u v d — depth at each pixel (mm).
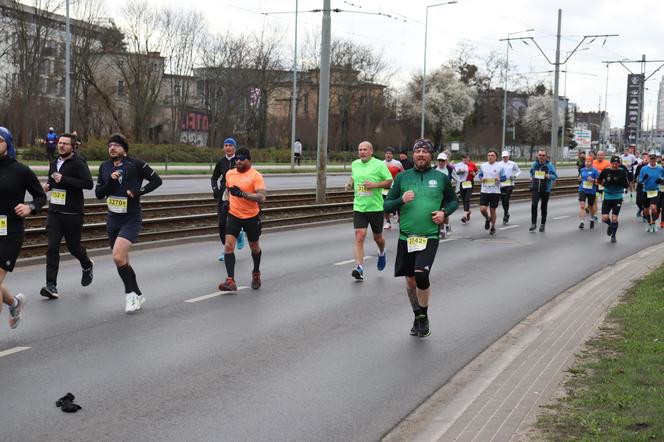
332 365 6914
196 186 30781
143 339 7594
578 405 5348
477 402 5574
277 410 5668
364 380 6488
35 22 56188
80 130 60781
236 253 13961
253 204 10148
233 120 72312
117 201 8711
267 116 78250
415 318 8102
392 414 5652
